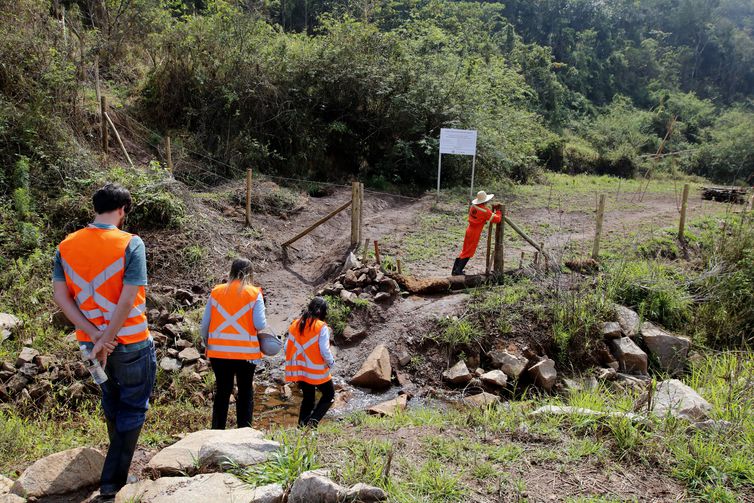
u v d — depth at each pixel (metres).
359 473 3.30
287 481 3.19
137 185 9.83
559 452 3.77
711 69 67.19
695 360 7.59
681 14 68.25
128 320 3.18
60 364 6.05
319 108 17.50
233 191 12.34
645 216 13.94
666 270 9.54
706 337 8.26
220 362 4.46
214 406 4.57
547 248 9.74
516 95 21.45
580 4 60.69
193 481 3.17
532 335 7.44
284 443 3.61
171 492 3.09
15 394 5.58
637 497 3.27
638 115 41.38
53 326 6.93
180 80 15.18
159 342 6.92
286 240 10.97
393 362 7.17
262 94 15.81
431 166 17.98
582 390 6.19
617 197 17.05
